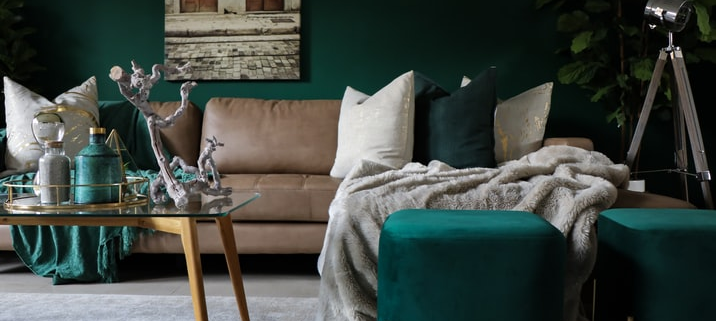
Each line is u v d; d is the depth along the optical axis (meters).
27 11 4.07
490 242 1.61
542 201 2.28
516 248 1.61
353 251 2.21
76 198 1.85
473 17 3.94
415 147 3.18
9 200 1.89
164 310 2.38
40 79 4.08
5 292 2.66
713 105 3.90
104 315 2.31
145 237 2.87
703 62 3.88
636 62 3.57
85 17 4.05
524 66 3.94
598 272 2.09
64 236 2.85
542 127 3.32
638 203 2.40
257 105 3.67
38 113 1.88
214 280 2.92
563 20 3.70
